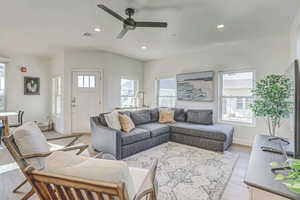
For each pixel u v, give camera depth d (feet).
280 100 8.33
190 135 12.54
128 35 11.84
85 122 16.22
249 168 4.03
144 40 12.89
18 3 7.66
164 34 11.62
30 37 12.20
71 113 16.07
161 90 19.21
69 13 8.62
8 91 16.53
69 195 2.88
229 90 14.30
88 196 2.72
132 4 7.73
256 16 8.89
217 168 8.71
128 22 7.79
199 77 15.56
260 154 5.02
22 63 17.28
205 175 7.95
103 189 2.39
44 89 18.69
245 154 10.91
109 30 10.91
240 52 13.44
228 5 7.81
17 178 7.43
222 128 12.17
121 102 17.93
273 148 5.49
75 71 16.05
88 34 11.60
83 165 2.71
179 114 15.43
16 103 16.97
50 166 2.83
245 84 13.47
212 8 8.09
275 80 8.92
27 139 5.45
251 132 12.97
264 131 12.38
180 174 8.03
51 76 18.72
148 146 11.72
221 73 14.70
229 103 14.30
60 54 16.56
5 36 12.01
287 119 11.30
